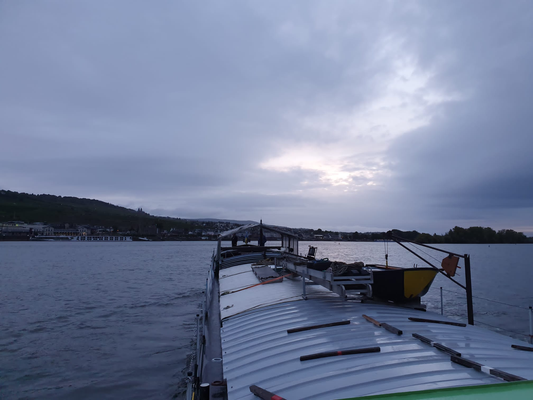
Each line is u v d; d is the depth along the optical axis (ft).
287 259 47.09
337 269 28.71
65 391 37.35
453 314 68.18
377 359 18.01
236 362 21.42
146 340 54.03
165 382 39.27
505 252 397.19
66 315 71.51
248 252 71.77
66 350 49.60
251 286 40.65
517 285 110.83
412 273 30.68
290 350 20.83
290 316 27.25
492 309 72.28
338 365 17.88
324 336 21.83
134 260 259.80
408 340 20.59
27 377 40.73
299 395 15.89
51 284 121.29
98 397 36.06
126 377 40.52
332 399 14.99
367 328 22.71
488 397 7.31
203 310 30.53
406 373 16.33
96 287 113.70
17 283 124.06
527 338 51.67
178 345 51.65
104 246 622.95
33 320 67.31
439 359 17.85
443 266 36.22
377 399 7.66
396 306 30.37
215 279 57.16
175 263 229.66
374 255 267.59
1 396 36.35
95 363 44.73
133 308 78.54
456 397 7.36
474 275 144.15
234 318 30.60
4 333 58.23
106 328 61.21
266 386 17.38
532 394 7.27
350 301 29.84
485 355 18.83
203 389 17.61
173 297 93.35
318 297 31.35
